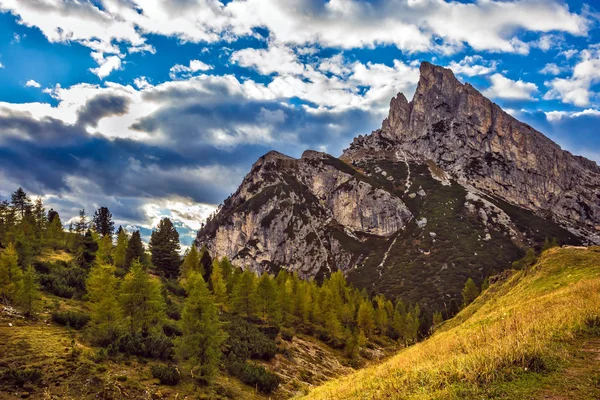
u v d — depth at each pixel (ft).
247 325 220.64
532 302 95.81
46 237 279.49
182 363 125.39
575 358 38.63
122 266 270.87
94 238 297.12
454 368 39.81
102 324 131.95
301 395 80.43
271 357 186.50
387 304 391.04
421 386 39.14
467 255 615.98
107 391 91.04
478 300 202.69
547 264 151.84
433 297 501.56
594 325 50.14
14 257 145.18
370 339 308.19
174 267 312.91
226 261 319.27
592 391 29.96
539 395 30.60
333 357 233.55
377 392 42.75
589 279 103.30
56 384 88.69
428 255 655.76
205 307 131.34
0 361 92.63
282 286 283.79
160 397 97.40
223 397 113.80
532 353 38.22
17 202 306.14
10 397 80.53
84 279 195.11
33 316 134.10
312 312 282.77
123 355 115.85
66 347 109.40
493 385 33.86
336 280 404.16
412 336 319.47
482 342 54.49
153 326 158.20
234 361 154.40
